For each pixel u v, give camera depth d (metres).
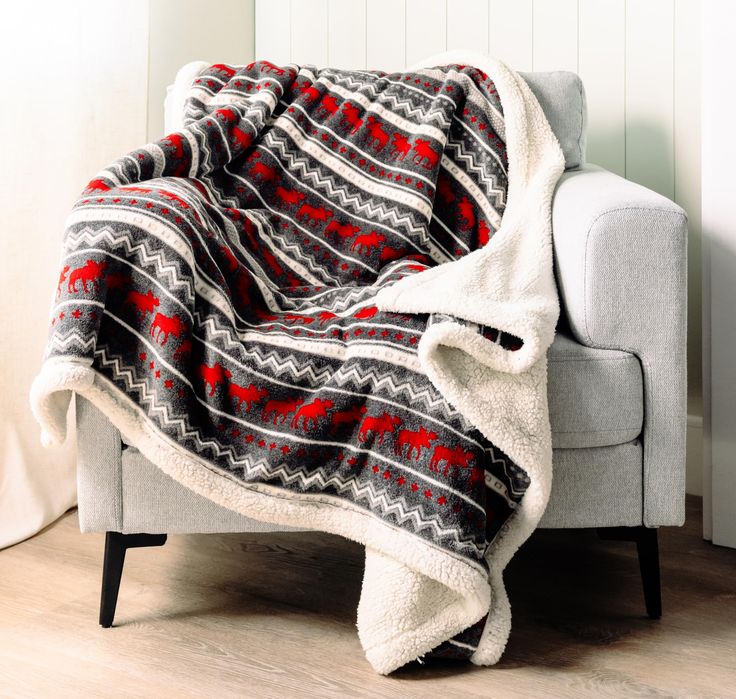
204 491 1.19
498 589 1.22
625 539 1.33
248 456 1.20
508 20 2.12
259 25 2.53
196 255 1.24
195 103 1.69
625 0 1.95
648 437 1.26
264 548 1.63
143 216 1.21
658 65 1.93
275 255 1.54
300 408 1.19
